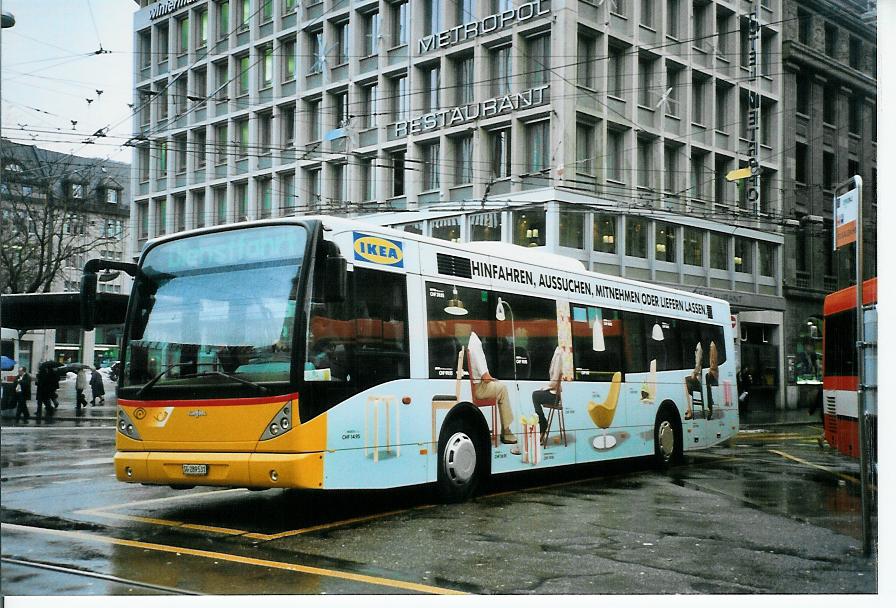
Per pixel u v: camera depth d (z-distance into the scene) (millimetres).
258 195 45344
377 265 10391
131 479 9961
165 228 50125
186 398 9734
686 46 38250
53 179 37219
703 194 39531
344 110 41500
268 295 9656
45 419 32344
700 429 17766
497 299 12422
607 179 35094
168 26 50062
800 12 44750
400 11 39375
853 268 46281
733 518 10430
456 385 11438
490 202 34219
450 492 11328
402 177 39125
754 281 42531
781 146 43375
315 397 9398
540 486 13680
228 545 8609
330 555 8148
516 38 34719
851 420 16359
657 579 7359
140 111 51219
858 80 47219
